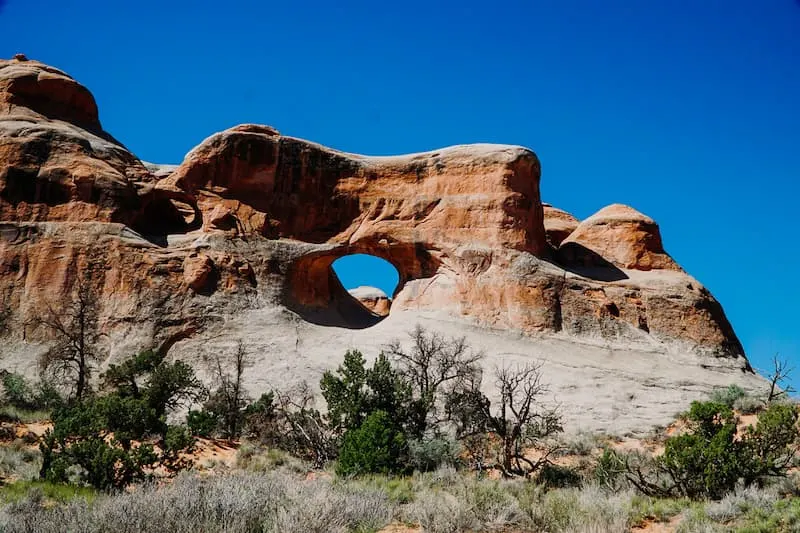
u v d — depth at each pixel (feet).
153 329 126.62
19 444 73.92
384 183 149.69
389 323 134.82
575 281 138.10
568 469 70.44
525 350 125.90
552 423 90.53
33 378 117.80
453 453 75.82
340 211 148.56
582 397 111.55
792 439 59.06
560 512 42.63
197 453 79.56
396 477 67.62
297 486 49.08
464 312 133.80
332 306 148.05
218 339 126.93
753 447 57.21
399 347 116.26
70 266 132.46
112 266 132.67
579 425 101.45
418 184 148.77
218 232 140.97
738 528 40.68
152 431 78.79
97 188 139.74
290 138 150.71
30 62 164.35
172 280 132.46
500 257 138.00
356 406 83.20
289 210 147.02
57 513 39.83
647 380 119.55
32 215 137.90
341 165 150.82
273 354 124.67
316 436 82.33
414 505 46.03
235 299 133.49
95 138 152.66
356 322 149.59
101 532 37.22
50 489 54.19
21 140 141.79
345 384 87.45
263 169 148.05
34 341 125.90
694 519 43.45
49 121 152.35
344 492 48.83
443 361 97.50
